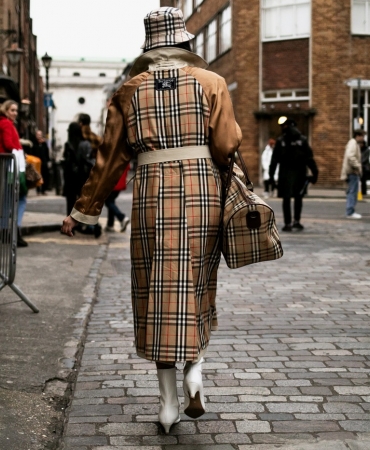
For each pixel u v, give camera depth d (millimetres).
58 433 3330
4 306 5918
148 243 3113
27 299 5699
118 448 3113
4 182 5543
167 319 3004
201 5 34406
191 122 3059
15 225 5535
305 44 27188
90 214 3252
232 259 3113
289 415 3498
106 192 3258
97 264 8203
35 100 52000
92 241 10242
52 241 10055
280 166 11867
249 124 28016
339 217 14695
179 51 3131
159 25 3156
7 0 23953
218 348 4699
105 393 3820
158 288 3033
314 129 27234
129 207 17172
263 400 3707
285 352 4609
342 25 26844
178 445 3146
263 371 4203
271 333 5102
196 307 3049
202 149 3098
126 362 4398
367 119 27422
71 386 3998
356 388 3900
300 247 9844
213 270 3250
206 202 3068
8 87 14625
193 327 2998
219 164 3156
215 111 3066
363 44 27109
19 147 8898
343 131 27078
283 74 27594
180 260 3027
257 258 3131
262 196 21938
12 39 24906
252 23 27781
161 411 3260
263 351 4633
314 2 26859
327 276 7543
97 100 88688
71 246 9633
